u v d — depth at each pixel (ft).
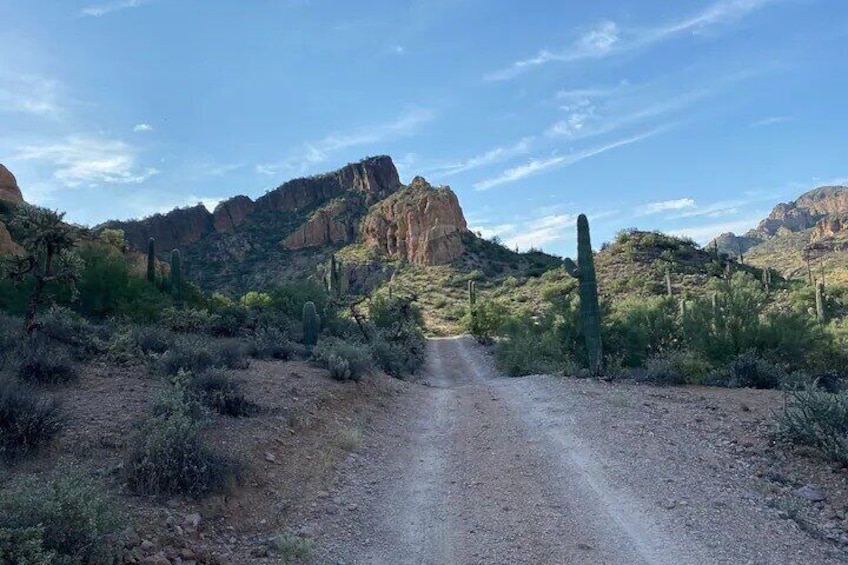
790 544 20.27
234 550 19.49
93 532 15.71
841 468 27.32
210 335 77.05
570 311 91.09
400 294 314.35
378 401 50.08
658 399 46.62
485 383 75.15
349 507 24.93
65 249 45.42
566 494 25.79
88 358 43.37
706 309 72.08
